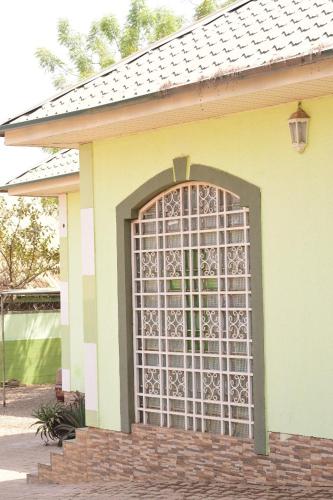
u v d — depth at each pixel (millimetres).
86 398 12359
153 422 11555
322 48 8109
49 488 12203
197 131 10781
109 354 12039
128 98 10109
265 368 10016
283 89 8930
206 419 10836
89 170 12281
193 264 11055
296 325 9727
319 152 9477
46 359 26469
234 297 10562
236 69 8938
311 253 9578
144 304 11703
